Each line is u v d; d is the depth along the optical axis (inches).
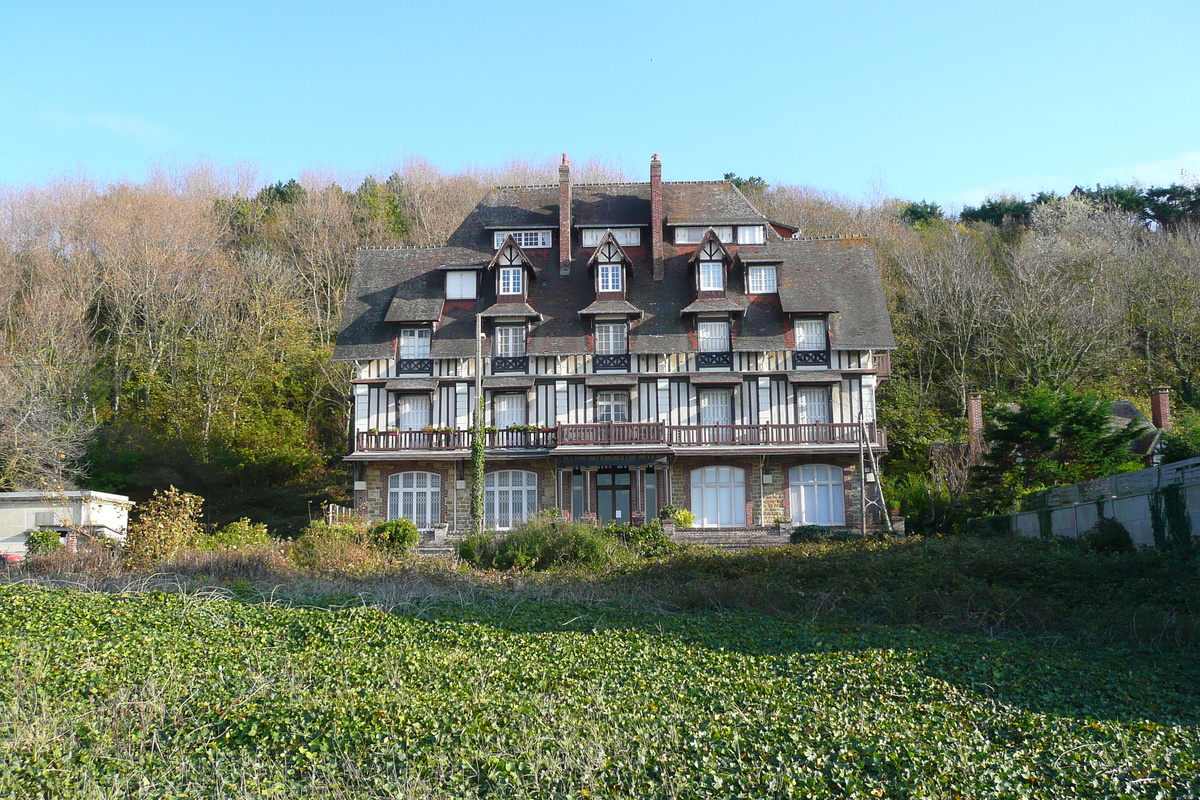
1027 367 1800.0
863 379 1359.5
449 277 1457.9
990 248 2260.1
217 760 337.1
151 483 1633.9
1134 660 543.2
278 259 2086.6
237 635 538.0
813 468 1342.3
